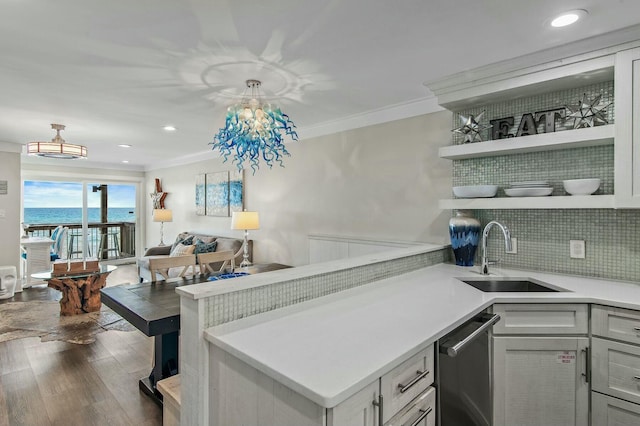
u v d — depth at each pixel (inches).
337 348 43.2
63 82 101.8
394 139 128.8
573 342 67.4
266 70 93.6
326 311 58.3
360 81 102.0
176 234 271.3
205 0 62.2
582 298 67.3
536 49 81.0
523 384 67.7
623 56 72.4
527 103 94.6
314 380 35.1
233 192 210.4
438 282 81.0
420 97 117.1
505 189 97.3
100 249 293.4
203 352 48.6
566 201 80.0
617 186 73.1
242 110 102.6
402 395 42.3
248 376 42.0
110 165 293.6
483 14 67.1
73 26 70.7
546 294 69.5
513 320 68.1
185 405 51.4
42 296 194.4
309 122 151.3
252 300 55.0
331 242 150.9
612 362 64.6
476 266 101.2
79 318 156.6
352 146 143.3
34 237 246.1
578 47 77.2
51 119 145.6
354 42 78.4
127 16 67.2
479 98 95.7
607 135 74.5
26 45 78.9
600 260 85.1
